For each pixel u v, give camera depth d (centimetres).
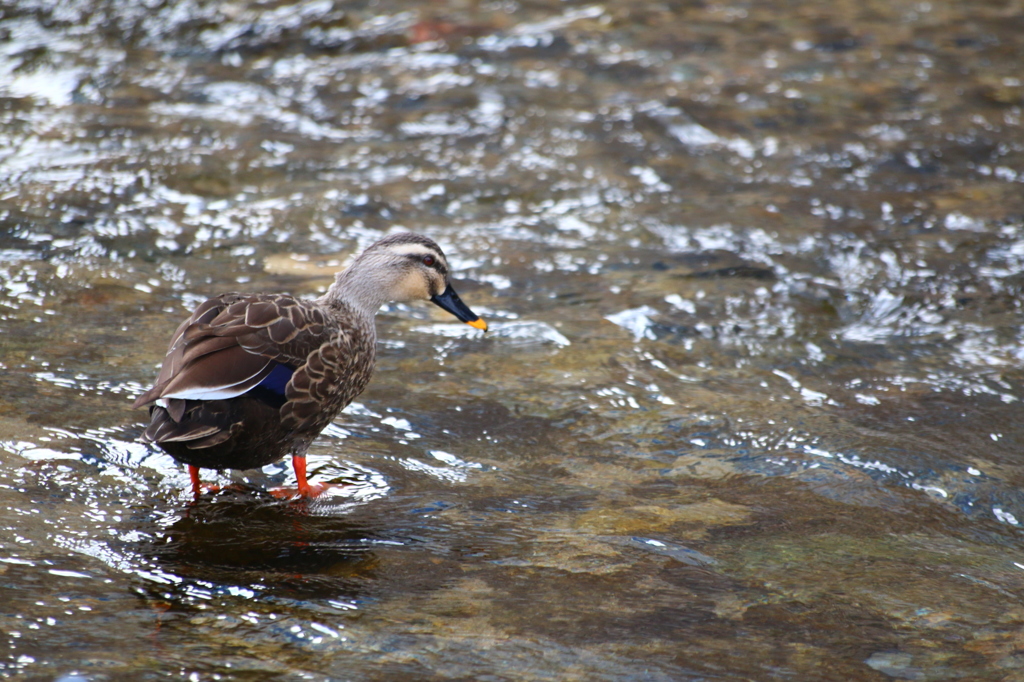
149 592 643
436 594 660
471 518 773
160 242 1358
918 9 2645
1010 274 1376
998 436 966
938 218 1564
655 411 993
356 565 694
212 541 717
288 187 1588
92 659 564
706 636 627
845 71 2219
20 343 1033
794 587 691
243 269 1298
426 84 2088
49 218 1392
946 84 2156
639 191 1642
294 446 802
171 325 1115
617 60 2245
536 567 701
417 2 2548
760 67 2228
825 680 589
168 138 1761
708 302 1273
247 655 580
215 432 719
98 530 718
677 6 2628
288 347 776
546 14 2530
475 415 966
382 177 1655
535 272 1349
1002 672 604
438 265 980
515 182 1658
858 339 1191
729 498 830
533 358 1102
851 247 1451
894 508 824
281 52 2231
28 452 816
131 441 852
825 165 1775
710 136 1884
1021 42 2411
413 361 1080
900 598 685
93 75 2030
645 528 768
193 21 2338
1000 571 733
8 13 2291
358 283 924
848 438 947
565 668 586
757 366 1110
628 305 1256
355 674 568
